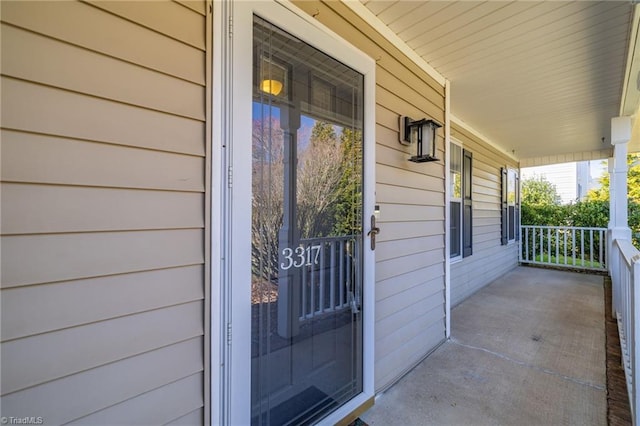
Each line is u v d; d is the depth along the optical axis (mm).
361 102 1928
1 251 830
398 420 1814
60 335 917
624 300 2291
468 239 4469
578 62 2555
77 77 938
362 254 1944
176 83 1135
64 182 918
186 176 1163
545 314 3662
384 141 2145
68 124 923
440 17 1996
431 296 2713
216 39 1231
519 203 7055
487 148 5172
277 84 1484
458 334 3072
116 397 1014
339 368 1813
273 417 1493
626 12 1911
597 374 2289
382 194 2125
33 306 875
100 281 984
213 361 1232
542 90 3135
